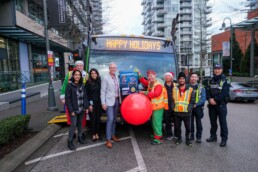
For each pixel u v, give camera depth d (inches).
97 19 820.6
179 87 216.2
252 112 410.0
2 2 634.2
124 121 232.2
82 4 685.9
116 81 221.0
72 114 203.0
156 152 197.5
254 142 224.8
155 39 271.7
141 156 187.8
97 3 797.9
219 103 216.8
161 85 215.9
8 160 170.6
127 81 223.6
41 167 168.6
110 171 160.2
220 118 216.1
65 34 658.2
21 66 877.8
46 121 297.4
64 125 297.1
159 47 271.9
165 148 208.1
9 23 640.4
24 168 167.2
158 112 217.9
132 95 213.6
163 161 177.0
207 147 210.7
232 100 595.2
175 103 216.2
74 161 178.9
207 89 222.8
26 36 800.9
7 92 523.5
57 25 432.8
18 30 705.0
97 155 191.0
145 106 206.2
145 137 243.6
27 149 197.3
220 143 215.6
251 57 1038.4
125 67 259.3
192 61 3080.7
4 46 755.4
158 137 218.8
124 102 212.1
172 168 164.2
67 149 206.5
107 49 263.3
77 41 695.7
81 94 210.5
